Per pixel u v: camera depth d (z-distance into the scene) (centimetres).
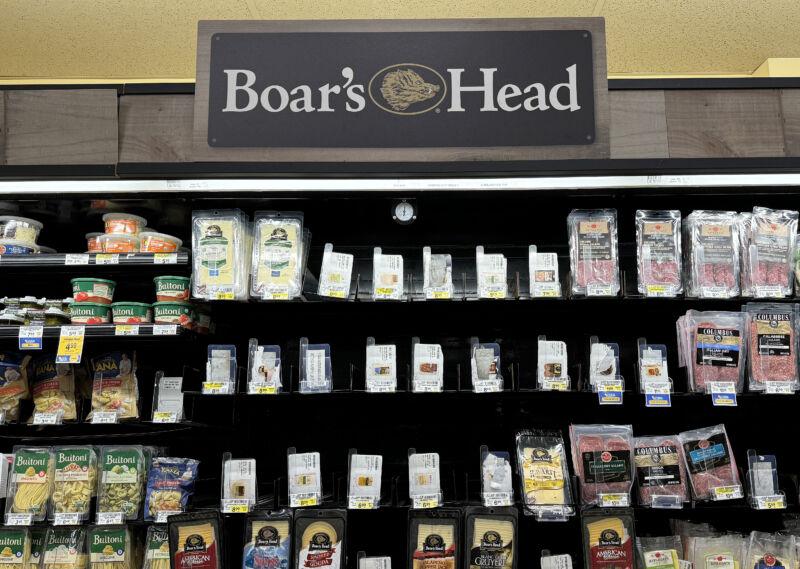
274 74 247
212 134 245
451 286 262
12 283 310
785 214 263
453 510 243
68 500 255
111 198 266
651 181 250
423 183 251
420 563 238
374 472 250
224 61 248
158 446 285
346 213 289
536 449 254
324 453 298
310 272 307
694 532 259
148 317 269
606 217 266
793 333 259
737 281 258
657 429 297
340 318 305
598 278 260
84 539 258
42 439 303
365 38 248
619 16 342
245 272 266
